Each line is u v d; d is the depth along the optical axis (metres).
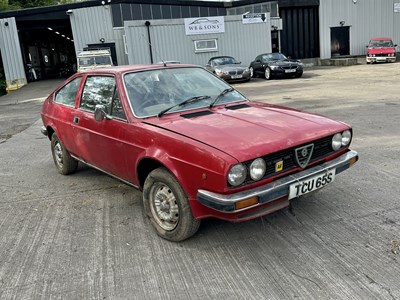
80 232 3.72
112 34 28.05
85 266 3.12
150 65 4.35
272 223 3.66
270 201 2.97
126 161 3.77
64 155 5.32
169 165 3.19
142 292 2.76
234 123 3.38
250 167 2.88
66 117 4.86
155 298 2.68
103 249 3.38
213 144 2.99
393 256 2.99
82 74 4.82
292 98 12.38
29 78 30.78
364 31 32.75
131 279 2.92
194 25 24.72
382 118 8.04
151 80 4.07
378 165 5.10
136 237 3.57
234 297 2.64
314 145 3.28
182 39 24.72
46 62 40.00
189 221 3.24
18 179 5.54
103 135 4.03
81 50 28.02
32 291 2.83
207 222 3.76
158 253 3.27
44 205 4.46
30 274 3.05
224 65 20.16
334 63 29.36
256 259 3.08
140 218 3.96
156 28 24.03
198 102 3.95
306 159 3.24
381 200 4.00
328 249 3.15
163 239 3.50
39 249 3.43
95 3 27.48
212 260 3.11
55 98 5.43
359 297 2.54
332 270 2.86
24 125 10.77
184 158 3.07
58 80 30.17
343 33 32.69
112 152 3.96
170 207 3.37
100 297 2.72
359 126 7.45
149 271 3.01
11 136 9.15
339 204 3.97
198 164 2.97
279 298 2.59
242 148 2.92
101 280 2.92
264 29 26.23
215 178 2.86
